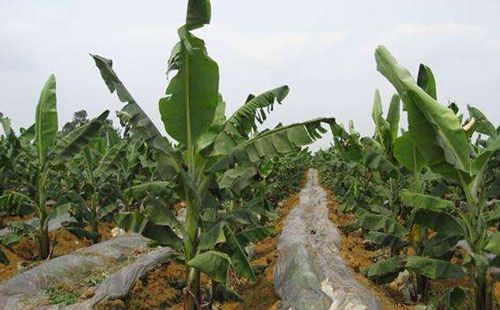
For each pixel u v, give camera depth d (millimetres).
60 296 6852
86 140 8000
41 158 8875
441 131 4961
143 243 10391
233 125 5703
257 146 5504
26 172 11094
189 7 4930
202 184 5754
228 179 6980
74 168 11109
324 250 9305
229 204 9828
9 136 9656
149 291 7727
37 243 9344
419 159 6602
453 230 5441
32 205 9445
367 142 7957
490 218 5344
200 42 5121
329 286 6551
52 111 8695
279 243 11266
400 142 6523
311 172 48781
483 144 8781
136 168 13586
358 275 7910
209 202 5992
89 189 11062
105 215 11570
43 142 8789
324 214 14508
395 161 8156
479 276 5297
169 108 5348
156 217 5461
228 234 5543
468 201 5398
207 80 5227
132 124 5379
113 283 7273
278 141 5488
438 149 5082
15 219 13812
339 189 16828
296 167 24375
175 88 5238
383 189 8664
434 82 6055
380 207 8805
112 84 5508
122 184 13016
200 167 5785
